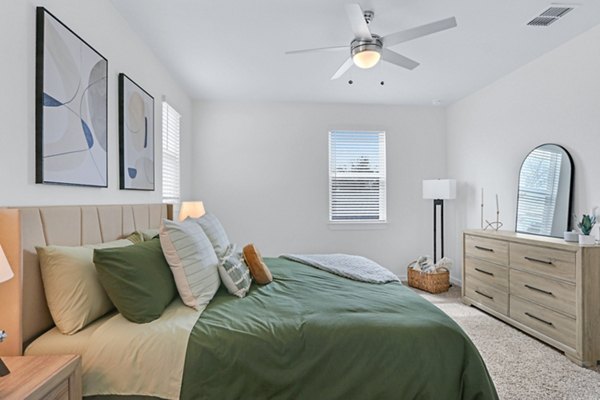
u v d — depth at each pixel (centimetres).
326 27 272
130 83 263
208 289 195
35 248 151
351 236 491
